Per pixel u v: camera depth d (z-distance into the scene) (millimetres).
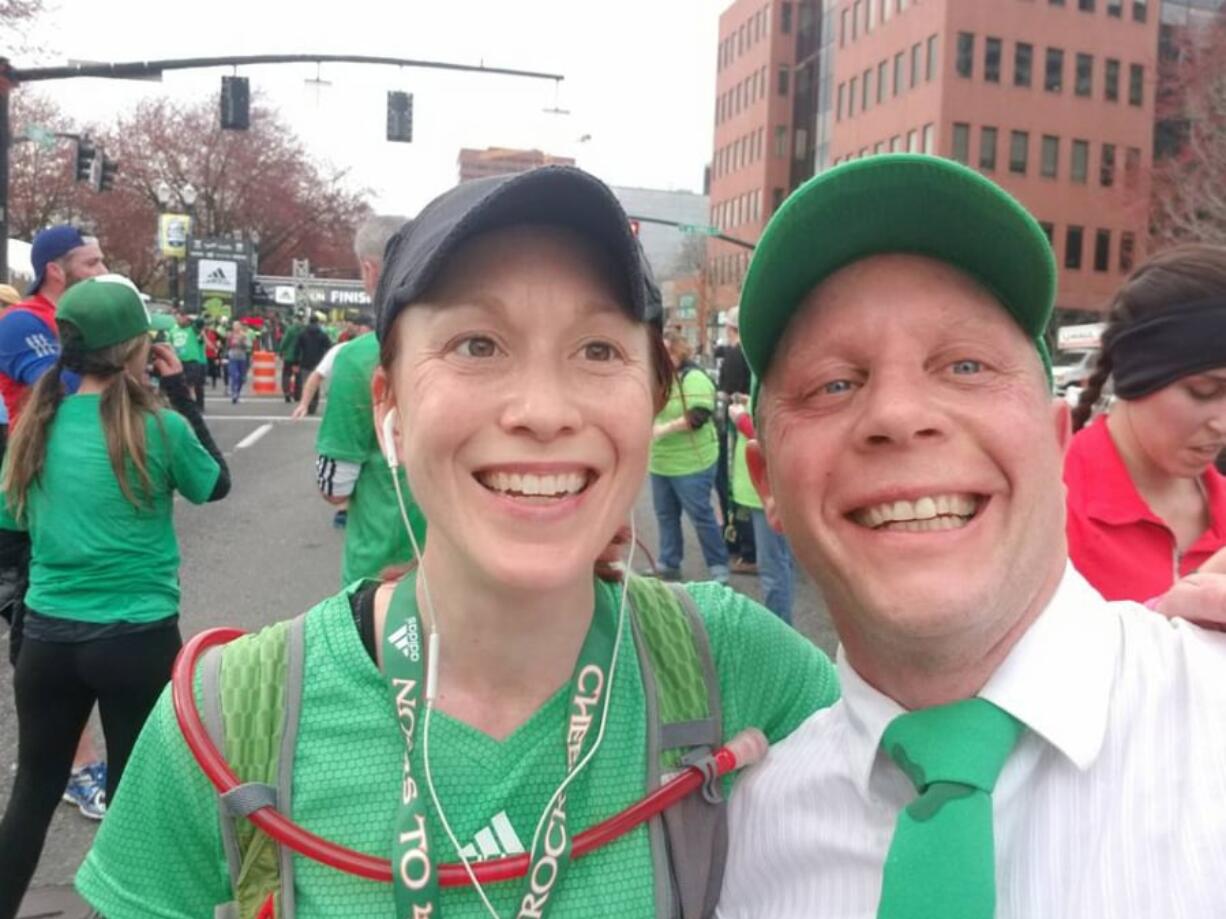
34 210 17375
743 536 3395
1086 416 1055
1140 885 502
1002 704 545
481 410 533
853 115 25625
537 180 510
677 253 37844
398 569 656
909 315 562
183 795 580
